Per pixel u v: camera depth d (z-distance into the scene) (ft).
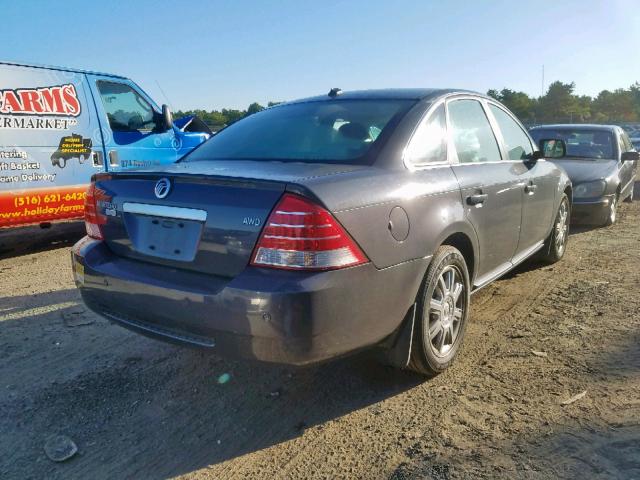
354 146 10.71
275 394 10.84
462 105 13.47
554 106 279.49
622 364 11.50
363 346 9.18
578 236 25.93
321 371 11.71
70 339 13.37
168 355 12.53
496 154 14.48
